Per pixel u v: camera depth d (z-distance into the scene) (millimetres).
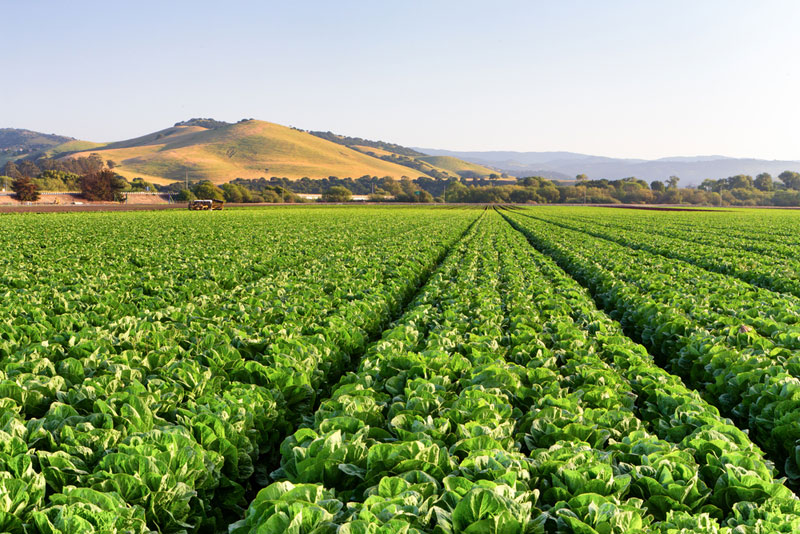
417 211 94000
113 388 6488
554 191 182375
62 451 4594
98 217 59844
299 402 7062
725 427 5375
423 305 12336
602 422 5738
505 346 9109
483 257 23078
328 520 3605
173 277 16812
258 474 5871
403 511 3643
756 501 4207
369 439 5082
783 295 13875
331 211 90312
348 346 9445
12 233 34875
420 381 6645
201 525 4715
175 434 4906
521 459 4660
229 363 7746
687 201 183000
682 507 4145
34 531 3717
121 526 3779
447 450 4871
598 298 16484
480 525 3488
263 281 15789
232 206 121500
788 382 6520
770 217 72938
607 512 3773
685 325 10164
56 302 11656
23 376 6488
